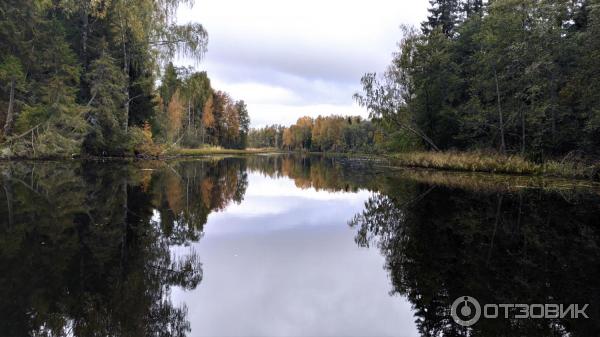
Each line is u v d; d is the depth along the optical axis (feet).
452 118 88.89
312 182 62.03
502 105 79.20
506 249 20.31
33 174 47.57
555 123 68.54
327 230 25.26
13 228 20.97
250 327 11.27
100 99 77.51
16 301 12.12
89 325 10.80
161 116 125.59
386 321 11.86
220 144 247.50
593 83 56.80
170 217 26.86
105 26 82.58
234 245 20.70
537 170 64.64
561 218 28.58
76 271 14.88
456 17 117.60
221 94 244.42
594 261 18.15
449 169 79.51
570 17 69.10
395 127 104.42
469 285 15.07
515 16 70.03
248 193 44.88
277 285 14.83
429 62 89.25
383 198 40.68
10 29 65.51
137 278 14.60
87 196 32.91
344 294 14.05
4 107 67.00
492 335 10.96
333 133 347.97
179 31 78.23
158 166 74.02
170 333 10.61
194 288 14.14
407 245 21.25
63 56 72.69
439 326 11.60
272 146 495.82
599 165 56.34
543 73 66.85
